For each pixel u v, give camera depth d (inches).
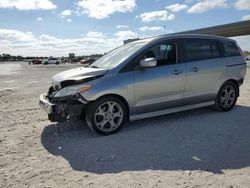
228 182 131.1
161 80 217.9
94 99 194.2
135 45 229.6
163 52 225.3
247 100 322.0
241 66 271.6
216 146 177.2
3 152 179.2
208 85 247.8
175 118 245.4
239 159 156.9
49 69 1571.1
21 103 360.2
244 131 205.5
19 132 222.5
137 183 132.8
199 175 138.9
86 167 153.2
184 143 184.1
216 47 258.2
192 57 239.5
